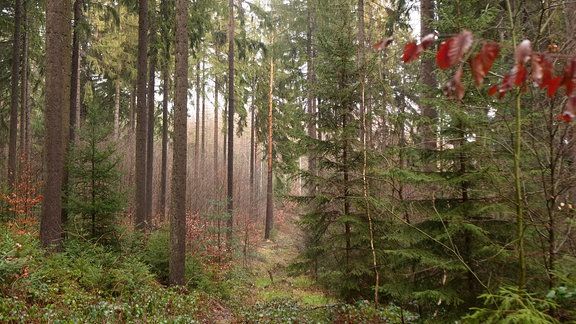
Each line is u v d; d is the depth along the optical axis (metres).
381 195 7.80
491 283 5.38
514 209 4.73
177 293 10.14
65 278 8.15
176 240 10.77
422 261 5.61
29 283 7.10
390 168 6.17
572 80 1.51
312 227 9.26
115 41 22.41
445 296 5.45
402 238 6.19
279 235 28.98
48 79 9.45
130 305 8.09
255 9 23.34
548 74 1.53
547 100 3.52
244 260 19.34
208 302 10.39
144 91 14.27
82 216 10.99
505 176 4.44
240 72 26.17
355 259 8.43
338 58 8.72
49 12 9.42
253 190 33.12
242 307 10.53
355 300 8.38
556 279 3.49
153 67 20.39
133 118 26.42
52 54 9.45
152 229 16.19
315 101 21.00
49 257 8.83
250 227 23.86
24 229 11.64
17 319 6.08
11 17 18.75
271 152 26.72
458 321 5.30
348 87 8.70
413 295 5.61
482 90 5.32
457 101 5.38
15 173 16.00
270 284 16.53
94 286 8.46
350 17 9.52
